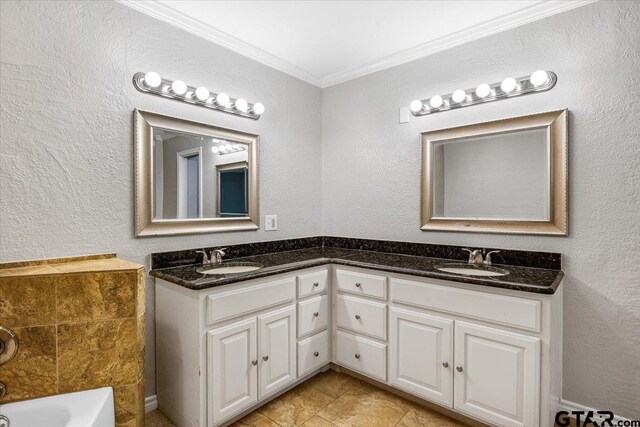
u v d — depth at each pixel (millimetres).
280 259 2260
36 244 1520
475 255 2070
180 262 1995
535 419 1496
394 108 2537
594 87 1751
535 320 1494
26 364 1343
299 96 2785
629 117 1665
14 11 1446
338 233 2891
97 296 1438
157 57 1911
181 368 1686
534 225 1933
